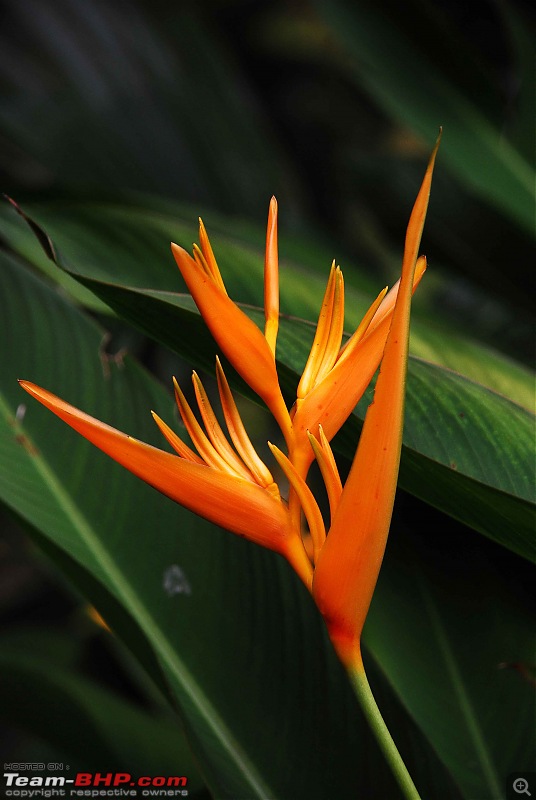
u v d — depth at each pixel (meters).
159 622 0.84
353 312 0.91
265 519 0.68
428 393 0.79
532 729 0.83
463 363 0.94
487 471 0.78
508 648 0.85
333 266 0.70
